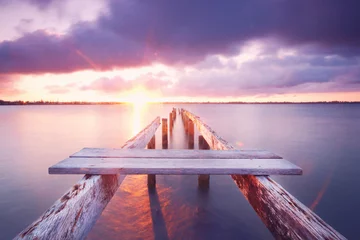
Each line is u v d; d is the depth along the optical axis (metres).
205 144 6.88
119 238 3.66
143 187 5.61
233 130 19.30
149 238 3.67
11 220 4.51
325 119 34.12
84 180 1.63
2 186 6.17
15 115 42.09
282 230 1.32
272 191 1.50
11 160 9.05
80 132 17.27
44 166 8.16
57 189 6.00
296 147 12.34
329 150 11.59
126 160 2.10
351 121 30.28
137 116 37.81
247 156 2.33
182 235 3.77
